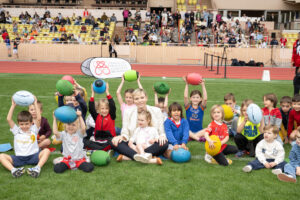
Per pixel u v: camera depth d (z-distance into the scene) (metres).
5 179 3.79
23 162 4.16
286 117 5.55
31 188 3.55
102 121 4.80
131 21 30.06
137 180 3.79
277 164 4.16
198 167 4.25
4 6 31.67
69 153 4.14
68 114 3.95
